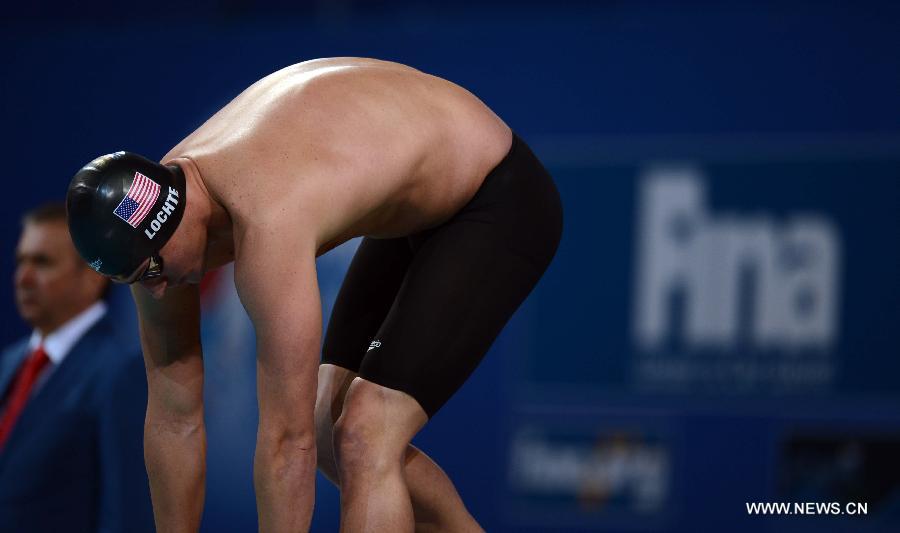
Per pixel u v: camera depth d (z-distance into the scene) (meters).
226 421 19.83
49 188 21.50
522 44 20.23
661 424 18.77
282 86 8.20
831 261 18.52
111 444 11.01
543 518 18.89
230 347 19.98
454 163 8.56
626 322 19.14
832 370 18.30
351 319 9.59
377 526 7.93
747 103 19.12
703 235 19.05
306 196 7.34
